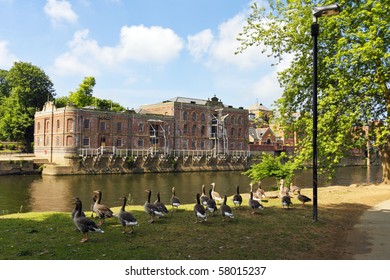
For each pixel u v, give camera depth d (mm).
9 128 90812
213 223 14539
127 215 12492
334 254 10938
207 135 99062
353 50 22109
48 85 99875
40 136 83625
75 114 75125
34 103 96812
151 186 57406
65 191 50156
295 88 28891
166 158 87000
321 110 26031
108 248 10672
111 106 100125
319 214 17156
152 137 88188
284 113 29672
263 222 14953
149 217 15742
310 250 11258
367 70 25188
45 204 40469
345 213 17812
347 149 25688
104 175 73938
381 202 21453
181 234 12562
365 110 25672
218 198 20703
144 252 10312
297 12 27609
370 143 28797
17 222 14688
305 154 24578
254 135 116938
